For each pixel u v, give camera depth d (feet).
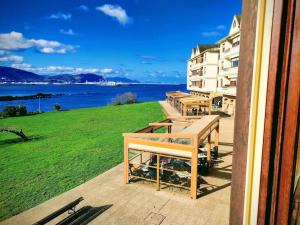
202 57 152.25
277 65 4.26
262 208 4.67
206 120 41.52
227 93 112.98
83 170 45.09
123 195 32.81
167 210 28.78
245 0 4.71
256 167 4.68
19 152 60.23
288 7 4.17
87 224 26.45
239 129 4.95
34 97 411.34
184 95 139.13
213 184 35.50
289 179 4.47
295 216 5.41
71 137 76.38
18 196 35.19
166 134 31.86
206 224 25.91
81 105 286.25
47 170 45.96
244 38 4.75
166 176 35.99
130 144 35.17
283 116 4.37
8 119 121.70
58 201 32.22
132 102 193.98
